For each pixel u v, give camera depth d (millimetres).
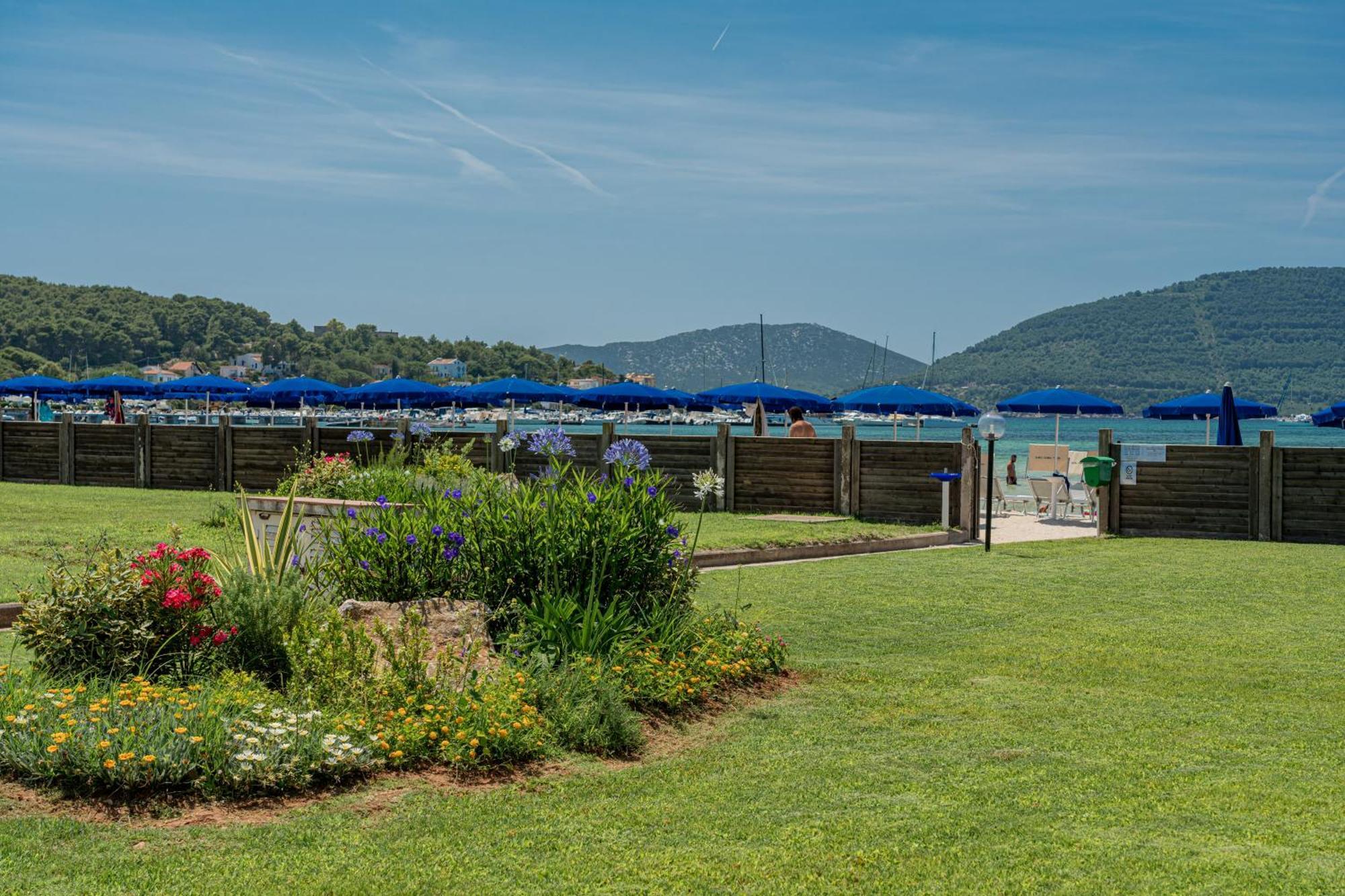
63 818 5223
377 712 6664
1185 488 19375
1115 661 9562
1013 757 6680
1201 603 12469
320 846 5016
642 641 8352
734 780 6219
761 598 12594
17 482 27391
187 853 4863
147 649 7602
